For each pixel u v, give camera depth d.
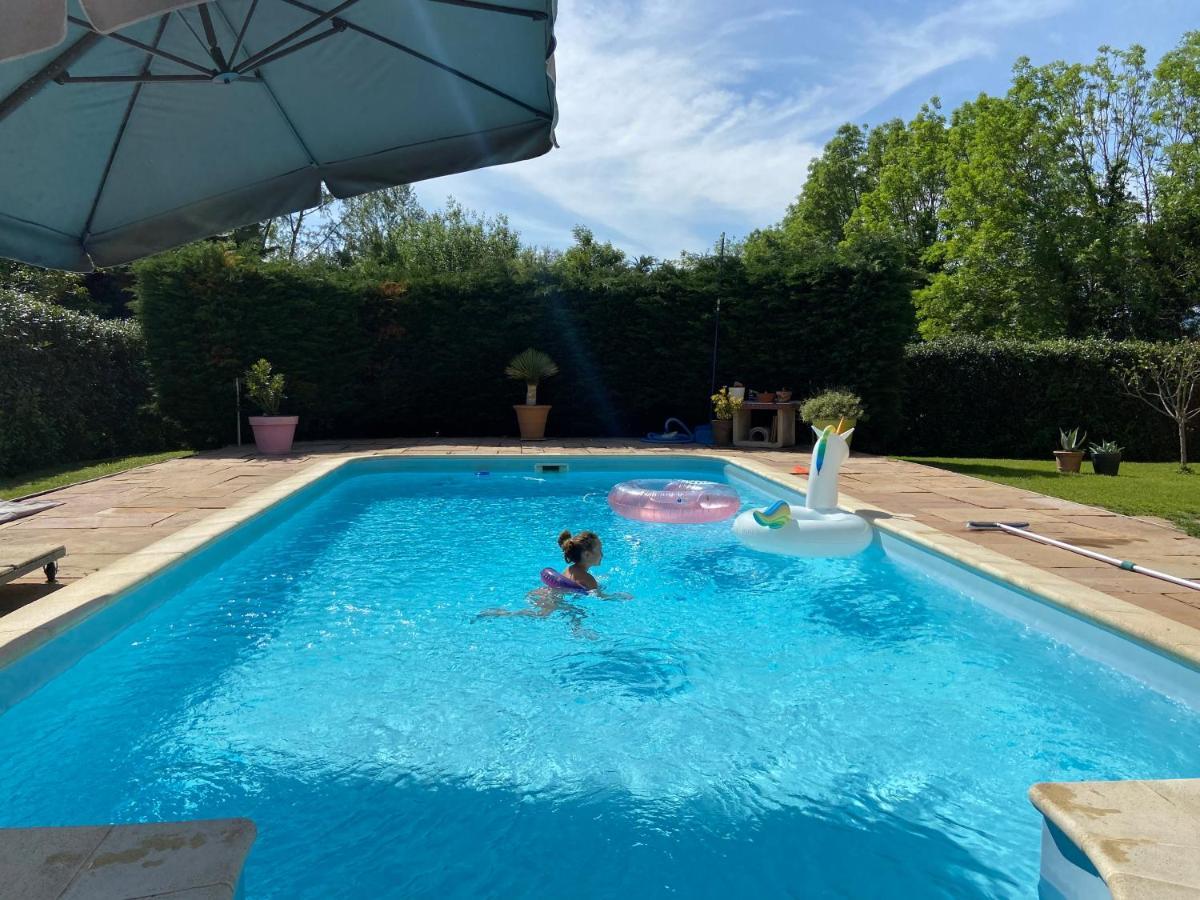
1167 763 2.83
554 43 2.58
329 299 12.54
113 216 3.93
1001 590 4.45
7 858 1.58
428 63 3.56
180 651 3.84
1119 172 20.95
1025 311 20.16
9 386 9.16
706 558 5.62
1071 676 3.62
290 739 2.97
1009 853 2.29
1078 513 6.51
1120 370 13.35
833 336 12.68
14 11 1.61
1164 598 4.01
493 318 13.13
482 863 2.23
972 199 20.53
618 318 13.17
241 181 4.06
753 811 2.52
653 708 3.27
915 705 3.31
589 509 7.44
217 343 11.84
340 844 2.31
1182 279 20.22
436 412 13.48
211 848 1.63
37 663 3.20
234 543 5.54
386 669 3.64
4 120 3.18
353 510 7.33
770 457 10.30
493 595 4.77
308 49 3.53
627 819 2.47
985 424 13.88
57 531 5.36
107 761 2.79
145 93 3.54
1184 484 8.70
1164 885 1.54
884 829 2.43
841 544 5.58
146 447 12.28
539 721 3.14
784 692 3.43
